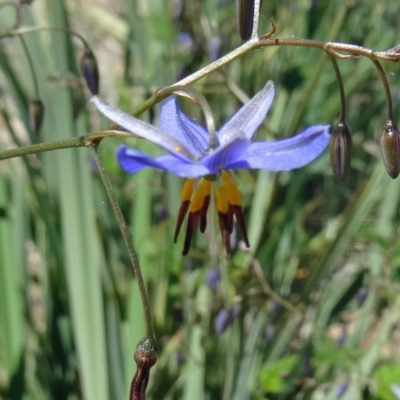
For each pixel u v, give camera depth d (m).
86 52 0.14
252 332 0.17
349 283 0.19
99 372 0.16
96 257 0.16
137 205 0.18
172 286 0.17
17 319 0.17
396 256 0.17
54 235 0.17
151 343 0.10
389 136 0.11
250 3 0.11
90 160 0.18
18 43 0.18
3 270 0.17
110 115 0.10
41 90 0.18
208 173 0.10
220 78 0.19
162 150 0.18
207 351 0.17
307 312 0.18
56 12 0.17
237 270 0.16
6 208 0.18
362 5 0.23
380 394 0.15
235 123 0.11
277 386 0.15
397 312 0.17
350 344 0.18
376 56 0.11
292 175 0.21
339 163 0.11
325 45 0.11
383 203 0.18
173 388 0.16
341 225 0.16
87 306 0.16
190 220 0.11
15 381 0.17
